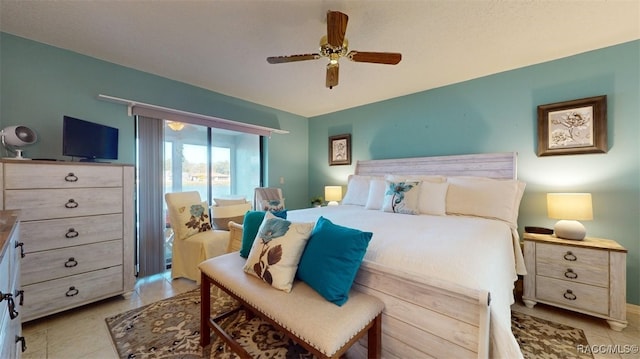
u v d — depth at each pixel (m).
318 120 4.65
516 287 2.34
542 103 2.53
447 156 3.06
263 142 4.26
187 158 3.43
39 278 1.85
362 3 1.68
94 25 1.95
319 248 1.35
